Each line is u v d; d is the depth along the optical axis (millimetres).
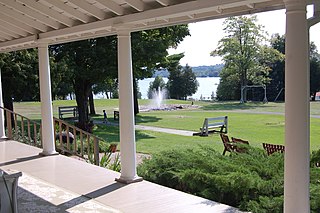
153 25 4508
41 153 6418
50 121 6406
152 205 3822
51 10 5031
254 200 4070
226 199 4367
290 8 2855
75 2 4391
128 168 4660
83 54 12453
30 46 6965
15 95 13125
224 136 7426
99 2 4207
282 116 14875
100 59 12484
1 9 5406
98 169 5383
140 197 4086
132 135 4664
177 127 14711
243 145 5863
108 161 6402
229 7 3422
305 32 2867
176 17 4102
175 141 11250
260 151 5637
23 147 7168
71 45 12539
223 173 4637
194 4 3543
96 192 4281
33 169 5418
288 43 2889
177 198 4035
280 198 3840
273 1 3418
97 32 5414
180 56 16141
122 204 3867
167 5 3816
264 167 4770
